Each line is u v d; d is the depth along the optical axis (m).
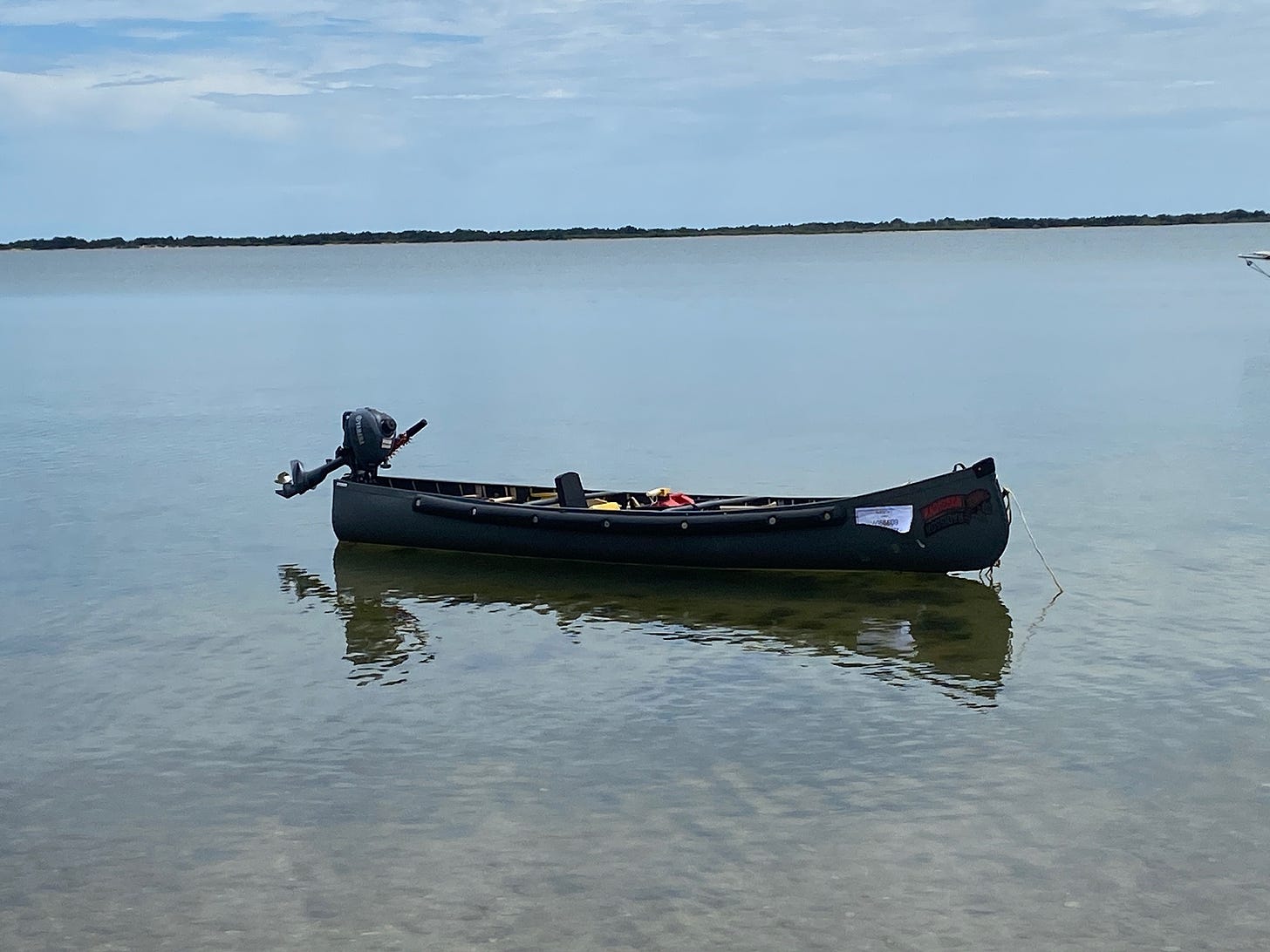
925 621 18.38
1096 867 11.61
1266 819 12.38
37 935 10.94
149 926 11.04
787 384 43.97
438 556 22.42
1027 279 115.62
